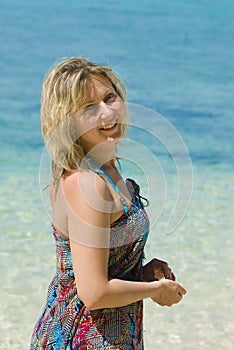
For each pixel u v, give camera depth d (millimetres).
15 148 15141
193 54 33188
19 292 7668
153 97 22875
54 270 8383
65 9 48281
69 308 3207
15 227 9898
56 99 3104
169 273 3436
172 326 6840
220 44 36750
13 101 21359
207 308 7320
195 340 6520
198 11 51594
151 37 37969
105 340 3152
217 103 22328
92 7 50188
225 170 13867
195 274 8305
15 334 6641
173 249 9172
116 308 3176
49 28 39219
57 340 3211
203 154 15352
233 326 6867
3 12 45375
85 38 36062
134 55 31953
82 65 3154
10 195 11445
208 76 27688
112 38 36688
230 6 55625
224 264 8672
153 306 7383
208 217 10609
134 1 56500
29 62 29234
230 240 9594
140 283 3131
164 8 52500
